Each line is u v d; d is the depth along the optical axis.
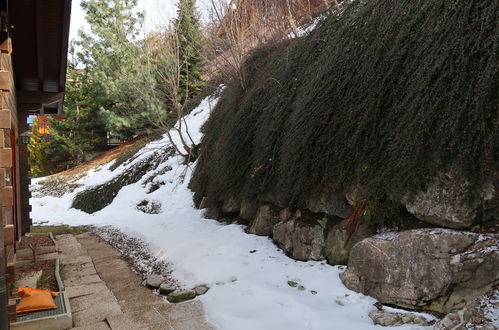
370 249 3.53
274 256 4.73
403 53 3.66
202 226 6.66
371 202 3.91
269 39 7.14
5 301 2.40
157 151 12.70
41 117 21.36
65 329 3.46
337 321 3.08
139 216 9.39
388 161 3.72
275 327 3.14
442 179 3.30
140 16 13.59
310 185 4.70
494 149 2.94
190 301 3.85
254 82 6.87
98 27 14.16
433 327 2.79
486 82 2.87
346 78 4.27
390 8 3.97
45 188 16.09
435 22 3.42
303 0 7.09
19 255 6.07
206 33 8.73
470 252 2.89
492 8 2.95
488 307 2.46
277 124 5.49
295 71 5.59
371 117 3.89
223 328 3.25
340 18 5.02
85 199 13.14
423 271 3.09
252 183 5.88
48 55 6.01
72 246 6.82
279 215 5.39
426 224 3.48
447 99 3.16
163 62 10.04
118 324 3.46
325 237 4.40
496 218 3.06
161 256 5.43
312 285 3.83
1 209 2.43
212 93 10.93
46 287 4.52
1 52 3.41
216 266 4.53
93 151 18.70
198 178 8.59
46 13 4.96
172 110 13.66
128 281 4.77
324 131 4.46
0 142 3.14
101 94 15.54
